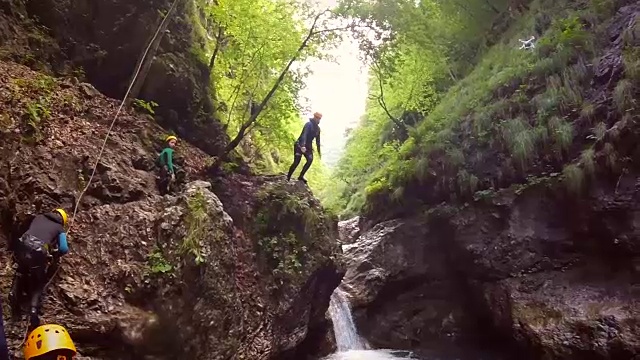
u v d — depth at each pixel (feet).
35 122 22.27
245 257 28.78
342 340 42.34
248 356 26.05
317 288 33.91
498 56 48.78
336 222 36.91
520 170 38.40
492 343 40.29
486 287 38.78
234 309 24.03
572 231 34.99
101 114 27.71
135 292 20.45
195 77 36.91
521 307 34.81
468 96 46.32
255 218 30.86
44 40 28.91
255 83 37.17
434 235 44.96
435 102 55.01
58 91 25.75
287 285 30.01
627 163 31.91
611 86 34.99
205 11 42.09
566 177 34.65
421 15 46.55
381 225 49.80
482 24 58.85
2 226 18.83
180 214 22.56
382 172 54.65
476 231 40.04
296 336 31.37
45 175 21.30
